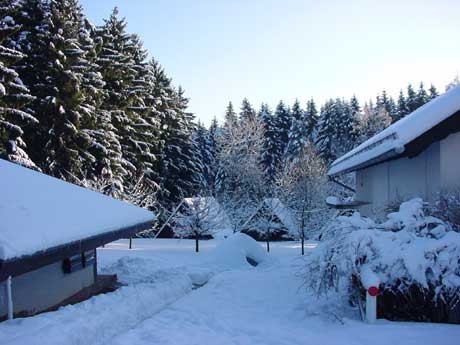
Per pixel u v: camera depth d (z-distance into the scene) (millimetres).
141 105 34406
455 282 6539
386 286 6867
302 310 7688
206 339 5980
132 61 34219
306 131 54844
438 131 9055
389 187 13172
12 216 5500
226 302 8648
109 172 26688
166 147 38031
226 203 31672
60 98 24000
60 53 23641
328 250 7484
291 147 52688
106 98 30625
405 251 6859
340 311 7246
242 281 11133
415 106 56219
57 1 25781
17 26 20953
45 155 23641
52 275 7742
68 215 6551
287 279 11133
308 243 28969
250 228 29969
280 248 25000
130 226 8008
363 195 17094
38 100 23453
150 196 29203
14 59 20562
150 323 6891
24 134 23797
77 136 24531
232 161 39500
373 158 10594
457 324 6566
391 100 60969
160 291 8656
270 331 6367
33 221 5605
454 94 9148
